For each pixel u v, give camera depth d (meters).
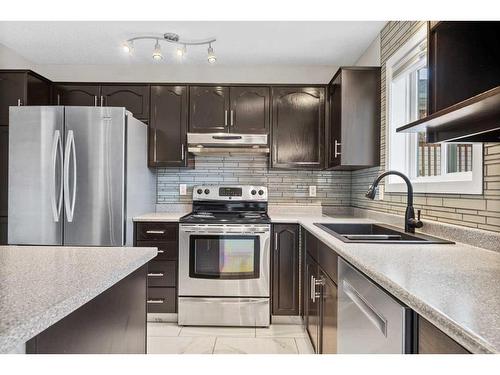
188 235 2.71
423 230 1.83
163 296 2.73
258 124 3.06
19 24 2.55
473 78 1.19
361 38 2.74
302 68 3.39
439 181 1.78
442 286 0.88
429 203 1.85
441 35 1.20
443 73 1.19
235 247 2.71
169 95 3.07
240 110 3.07
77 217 2.52
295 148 3.06
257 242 2.70
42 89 2.96
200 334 2.55
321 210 3.32
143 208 3.00
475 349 0.59
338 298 1.49
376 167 2.67
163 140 3.07
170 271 2.73
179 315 2.70
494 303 0.75
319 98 3.06
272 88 3.06
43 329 0.64
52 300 0.70
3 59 2.96
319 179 3.39
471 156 1.59
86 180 2.53
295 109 3.06
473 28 1.19
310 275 2.29
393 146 2.40
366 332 1.14
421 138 2.28
